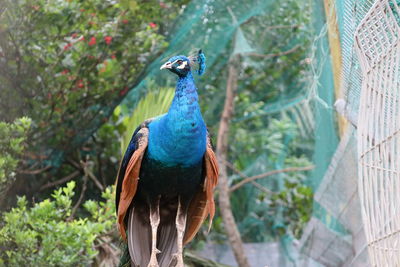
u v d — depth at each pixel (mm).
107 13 9484
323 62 8836
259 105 11883
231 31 10617
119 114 10922
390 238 4438
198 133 5766
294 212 11648
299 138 12547
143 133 5891
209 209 5910
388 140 4520
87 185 11031
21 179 9375
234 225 11328
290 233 12039
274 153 12789
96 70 9703
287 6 10617
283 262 12055
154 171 5871
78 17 9320
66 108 9773
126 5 9227
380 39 4734
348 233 8914
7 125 7867
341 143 8188
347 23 6207
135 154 5723
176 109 5750
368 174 4723
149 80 10453
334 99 8828
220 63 11297
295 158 12727
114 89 9961
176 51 10414
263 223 12680
